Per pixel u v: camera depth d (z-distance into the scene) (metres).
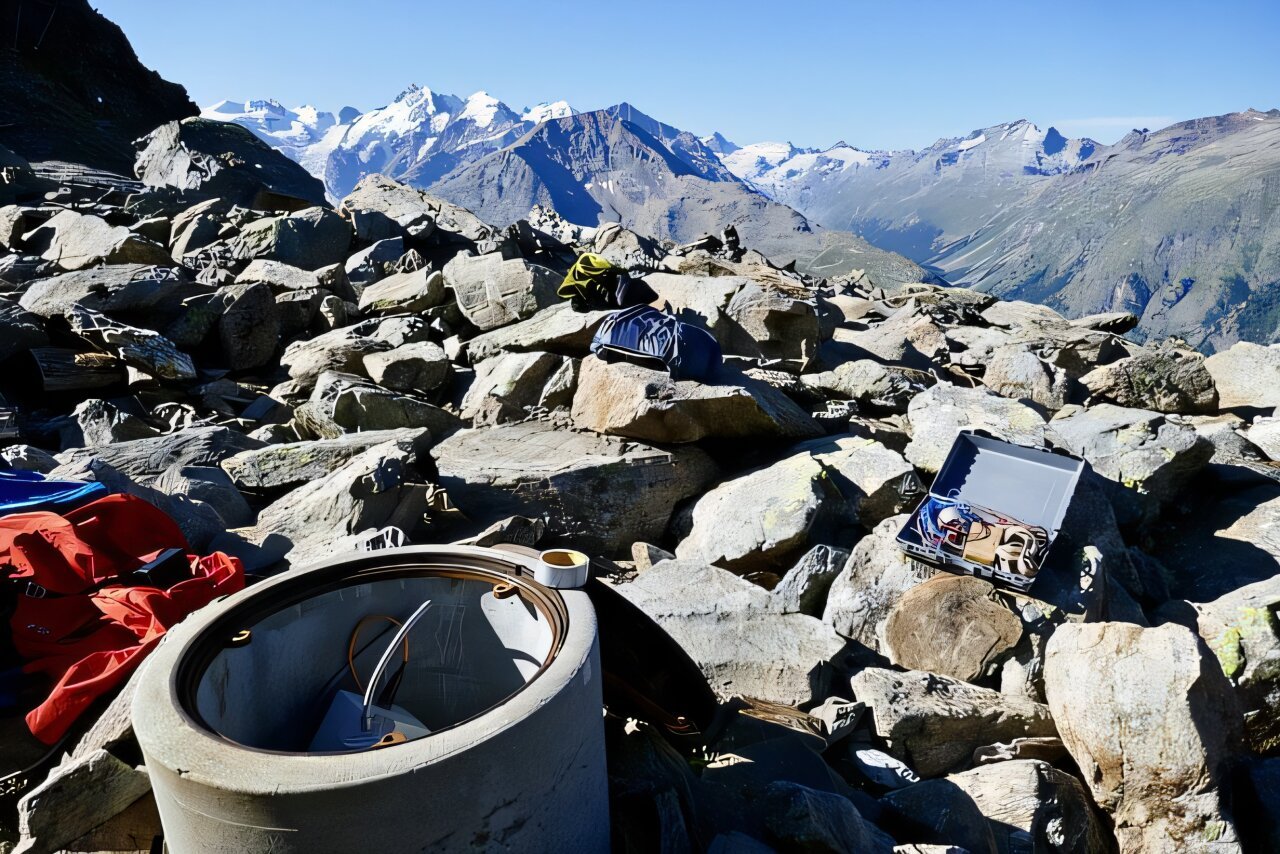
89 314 9.11
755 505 6.25
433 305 11.98
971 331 13.82
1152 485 6.38
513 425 8.03
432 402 9.49
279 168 47.59
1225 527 6.32
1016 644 4.71
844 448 6.83
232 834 2.03
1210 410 9.98
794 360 10.73
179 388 9.41
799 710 4.36
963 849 3.31
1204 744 3.64
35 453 6.44
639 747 3.37
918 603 4.89
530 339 9.70
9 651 4.06
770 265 20.70
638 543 6.39
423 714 3.05
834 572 5.35
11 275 12.35
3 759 3.49
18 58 49.97
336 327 11.91
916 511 5.32
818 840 3.09
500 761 2.12
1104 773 3.87
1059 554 5.17
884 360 11.98
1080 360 12.24
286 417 9.20
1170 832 3.68
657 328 7.76
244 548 5.58
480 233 19.05
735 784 3.55
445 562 2.93
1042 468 5.62
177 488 6.14
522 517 6.04
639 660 3.32
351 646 2.89
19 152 42.97
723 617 4.98
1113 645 3.97
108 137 50.16
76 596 4.22
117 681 3.67
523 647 2.86
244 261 14.77
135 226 16.52
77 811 3.04
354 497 5.73
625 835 2.96
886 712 4.20
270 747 2.75
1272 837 3.58
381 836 2.02
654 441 7.26
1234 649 4.77
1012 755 4.18
